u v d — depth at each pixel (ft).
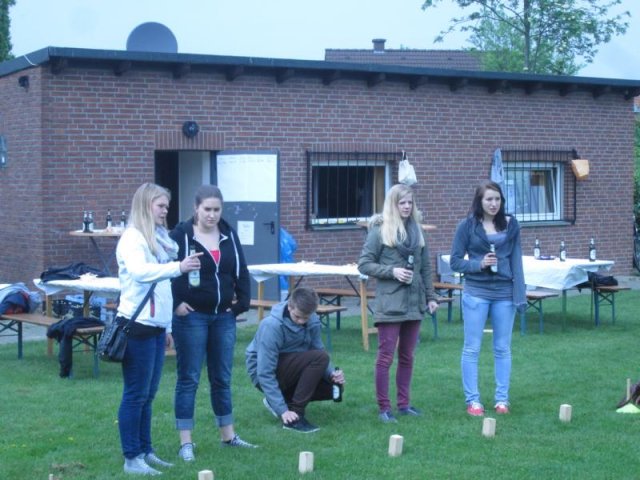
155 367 20.53
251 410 26.08
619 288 41.52
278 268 36.17
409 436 23.44
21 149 44.62
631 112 63.16
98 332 30.14
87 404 26.58
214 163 48.06
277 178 44.70
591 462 21.31
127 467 20.47
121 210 45.11
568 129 60.39
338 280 51.44
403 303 24.82
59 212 43.65
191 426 21.68
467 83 55.47
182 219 50.44
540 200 60.44
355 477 20.11
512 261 25.68
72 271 35.09
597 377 30.48
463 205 56.13
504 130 57.62
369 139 52.47
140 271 19.31
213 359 21.89
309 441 22.99
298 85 49.93
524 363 32.86
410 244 24.75
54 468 20.65
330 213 52.13
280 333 24.02
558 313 45.32
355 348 35.88
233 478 20.04
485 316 25.79
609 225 62.59
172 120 46.19
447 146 55.36
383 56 116.16
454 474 20.35
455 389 28.68
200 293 20.94
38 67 42.91
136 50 47.88
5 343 37.29
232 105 47.93
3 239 46.62
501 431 23.91
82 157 44.01
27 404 26.58
